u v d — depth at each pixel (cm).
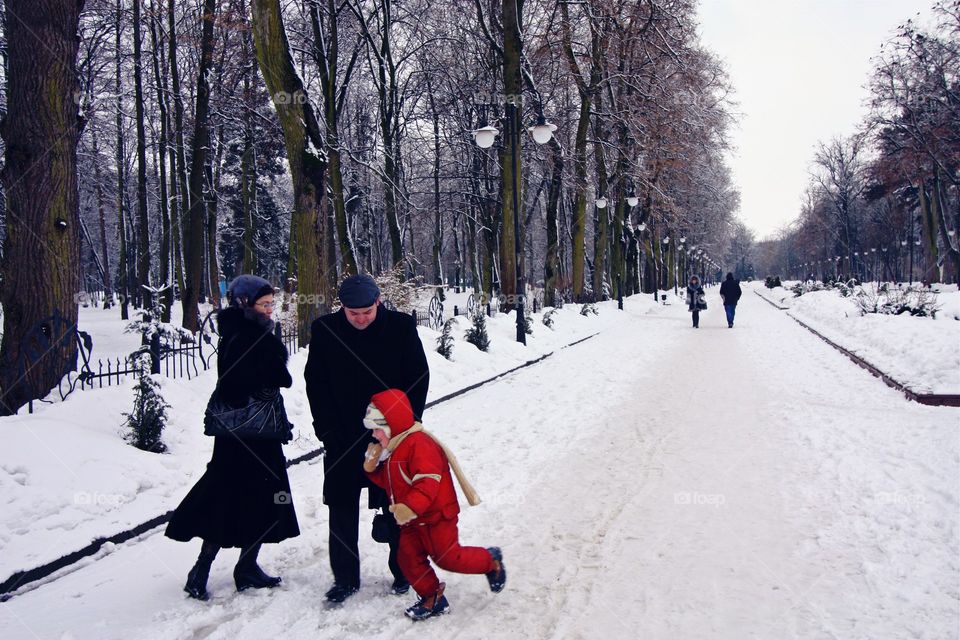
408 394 411
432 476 366
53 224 836
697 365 1496
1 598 409
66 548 466
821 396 1046
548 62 2748
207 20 1842
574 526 527
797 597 396
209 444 744
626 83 2658
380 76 2564
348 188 3047
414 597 407
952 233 5759
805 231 9006
